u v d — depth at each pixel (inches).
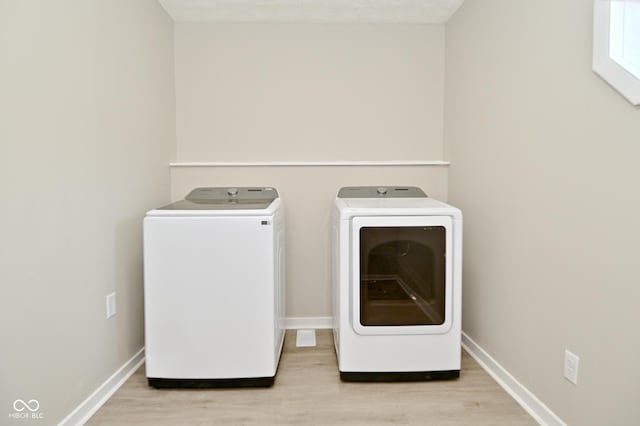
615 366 53.7
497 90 83.7
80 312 68.7
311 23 112.0
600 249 56.0
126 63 84.0
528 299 73.2
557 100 64.5
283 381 84.4
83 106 68.7
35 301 58.2
